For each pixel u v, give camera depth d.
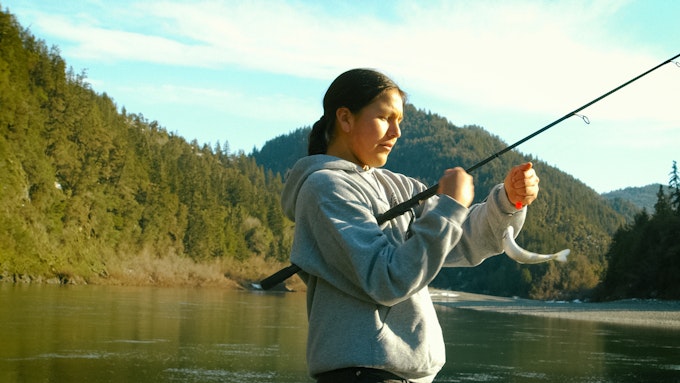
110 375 8.48
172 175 77.69
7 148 49.03
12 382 7.74
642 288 54.91
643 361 11.40
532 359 11.53
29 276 46.91
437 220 1.45
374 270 1.47
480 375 9.48
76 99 61.19
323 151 1.83
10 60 55.12
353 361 1.54
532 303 53.41
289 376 8.80
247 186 97.50
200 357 10.48
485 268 103.31
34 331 13.31
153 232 68.81
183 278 69.19
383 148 1.74
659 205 59.12
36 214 50.31
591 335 17.66
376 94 1.71
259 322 18.77
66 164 57.78
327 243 1.57
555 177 183.38
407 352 1.56
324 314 1.60
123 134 77.06
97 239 59.66
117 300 28.09
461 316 27.88
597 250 140.25
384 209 1.68
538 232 108.44
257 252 86.75
